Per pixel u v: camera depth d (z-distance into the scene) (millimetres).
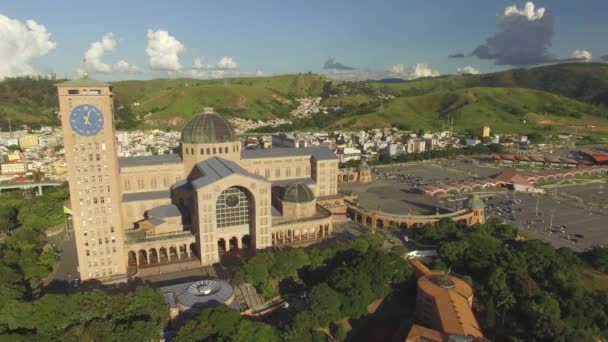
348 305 154875
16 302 135625
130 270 191250
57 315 136875
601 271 189250
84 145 171125
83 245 179250
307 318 139875
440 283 157625
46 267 185375
